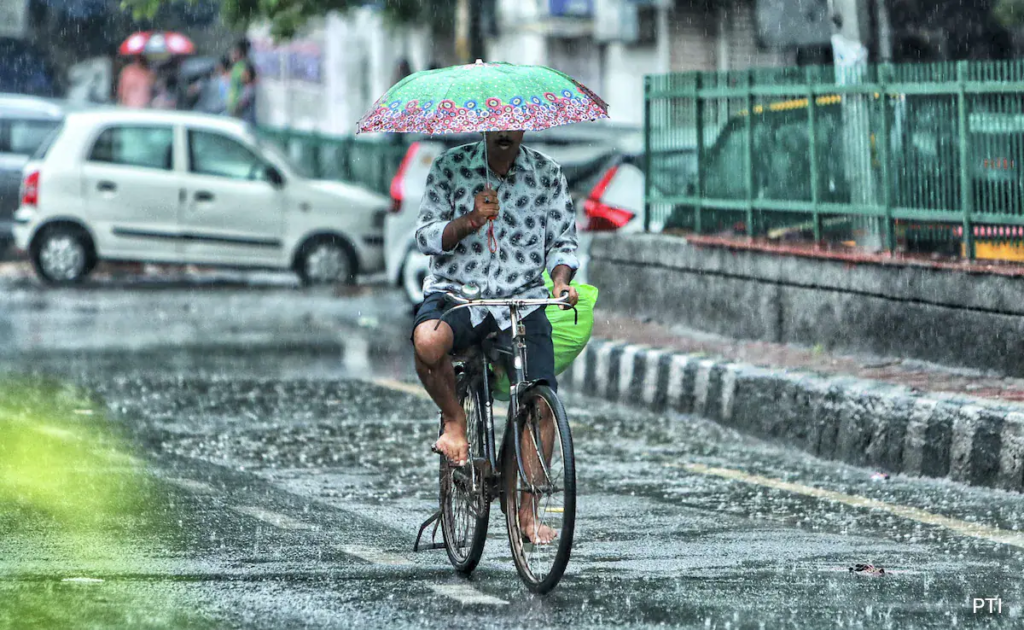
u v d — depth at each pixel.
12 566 17.88
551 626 15.65
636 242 36.50
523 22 82.50
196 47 81.12
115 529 19.86
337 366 35.59
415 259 44.34
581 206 39.50
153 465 24.36
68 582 17.17
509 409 17.36
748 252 32.56
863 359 29.06
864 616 16.05
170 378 33.38
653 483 23.61
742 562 18.50
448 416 17.66
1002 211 27.23
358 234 53.03
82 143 52.12
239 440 26.70
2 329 40.84
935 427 23.72
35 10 79.62
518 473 17.20
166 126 52.44
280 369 34.97
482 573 17.98
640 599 16.72
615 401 31.44
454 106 16.97
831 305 30.30
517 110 16.95
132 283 53.81
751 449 26.53
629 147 40.47
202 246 52.22
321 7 53.22
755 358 29.36
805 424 26.22
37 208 51.81
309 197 52.75
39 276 52.19
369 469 24.47
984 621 15.88
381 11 65.69
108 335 40.12
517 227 17.58
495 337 17.53
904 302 28.50
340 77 100.81
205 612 16.02
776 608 16.34
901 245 29.50
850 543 19.59
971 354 27.12
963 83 27.75
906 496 22.56
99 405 29.98
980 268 26.83
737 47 69.88
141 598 16.55
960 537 19.94
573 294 17.12
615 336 33.34
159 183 52.03
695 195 35.62
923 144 28.80
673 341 32.44
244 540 19.42
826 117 31.19
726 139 34.56
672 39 72.62
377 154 61.03
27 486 22.48
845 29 35.97
